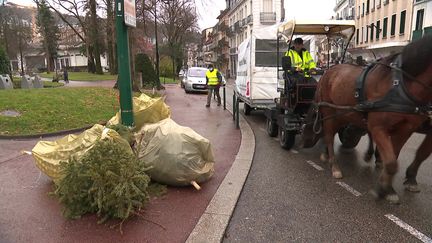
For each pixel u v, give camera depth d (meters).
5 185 5.15
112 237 3.66
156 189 4.89
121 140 4.65
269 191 5.09
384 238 3.71
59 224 3.94
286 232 3.89
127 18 5.76
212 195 4.80
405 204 4.52
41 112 10.28
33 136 8.44
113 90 16.38
